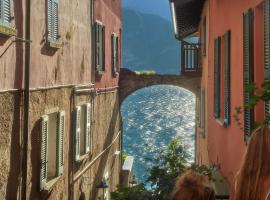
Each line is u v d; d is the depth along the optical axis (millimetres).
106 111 17688
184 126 91812
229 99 8898
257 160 2510
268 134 2561
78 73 12625
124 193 7297
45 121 9070
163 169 7395
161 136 78312
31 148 8445
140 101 139000
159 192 7199
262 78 6234
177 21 20922
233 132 8398
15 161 7598
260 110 6055
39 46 8820
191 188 2781
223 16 10352
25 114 7812
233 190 2584
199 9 19250
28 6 7797
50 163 10172
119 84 22219
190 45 20797
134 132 82312
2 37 6816
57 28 9953
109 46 18391
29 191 8375
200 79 21484
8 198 7285
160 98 148000
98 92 15766
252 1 6414
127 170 22953
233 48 8539
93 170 14984
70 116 11641
